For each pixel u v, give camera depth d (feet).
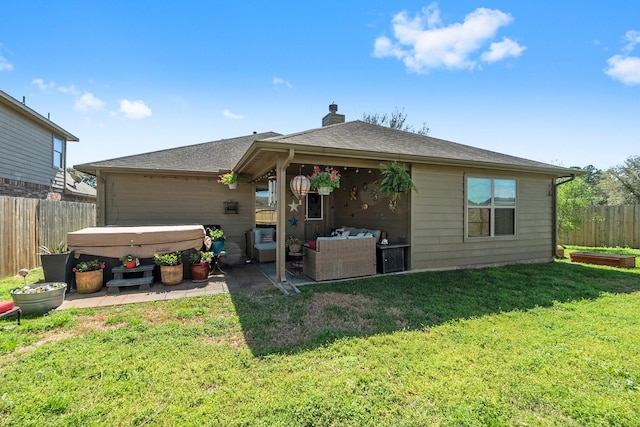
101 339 10.57
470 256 23.07
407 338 10.69
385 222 23.40
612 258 23.65
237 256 28.55
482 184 23.62
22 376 8.25
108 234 17.29
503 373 8.48
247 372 8.54
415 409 7.03
